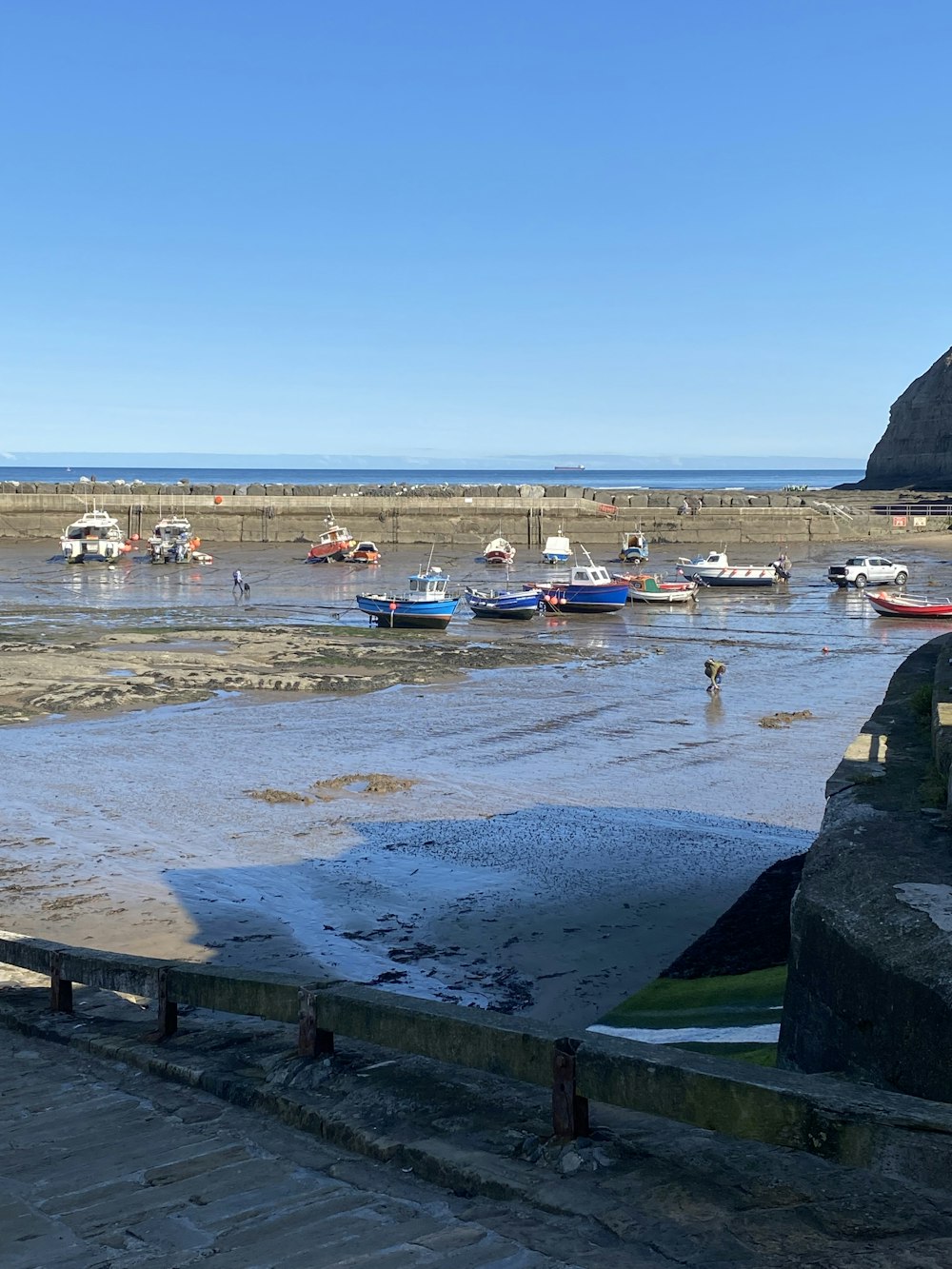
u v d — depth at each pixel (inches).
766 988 441.7
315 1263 141.6
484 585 2561.5
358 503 3484.3
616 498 3619.6
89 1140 194.9
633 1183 158.7
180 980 252.2
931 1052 220.4
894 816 338.3
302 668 1457.9
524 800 835.4
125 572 2839.6
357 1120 189.6
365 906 606.5
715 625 2041.1
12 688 1264.8
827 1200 148.4
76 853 700.7
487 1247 142.9
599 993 489.7
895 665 1551.4
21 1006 300.0
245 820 777.6
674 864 676.1
